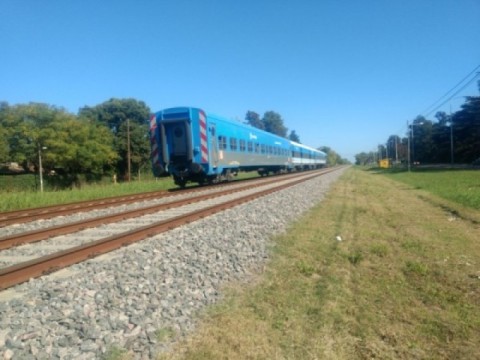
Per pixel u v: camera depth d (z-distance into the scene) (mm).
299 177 39812
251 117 160750
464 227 12258
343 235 10742
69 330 4750
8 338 4496
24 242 9633
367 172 69438
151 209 14492
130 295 5895
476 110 88500
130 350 4391
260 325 5090
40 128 55312
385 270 7500
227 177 29984
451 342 4715
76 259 7730
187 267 7328
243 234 10328
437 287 6520
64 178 57875
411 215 14820
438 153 107438
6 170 61969
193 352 4379
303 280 6918
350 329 5047
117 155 71062
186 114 23625
